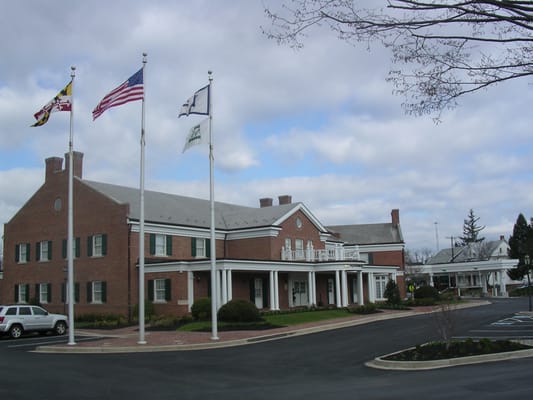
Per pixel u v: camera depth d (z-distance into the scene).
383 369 15.66
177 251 40.38
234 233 44.53
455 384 12.16
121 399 11.51
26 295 43.44
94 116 24.53
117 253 37.53
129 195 42.34
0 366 16.97
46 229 42.75
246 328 28.83
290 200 53.75
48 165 43.44
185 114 25.45
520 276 79.19
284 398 11.26
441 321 18.83
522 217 83.94
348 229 66.25
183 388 12.84
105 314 36.78
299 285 46.00
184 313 34.81
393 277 54.44
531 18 7.51
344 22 8.26
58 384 13.49
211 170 25.03
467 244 106.62
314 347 21.77
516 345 17.59
